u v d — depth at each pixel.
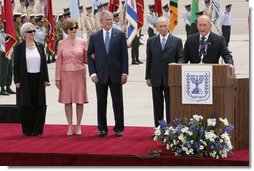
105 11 21.42
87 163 18.53
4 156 18.95
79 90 21.67
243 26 65.81
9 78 31.69
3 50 31.03
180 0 71.06
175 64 18.47
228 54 19.56
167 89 20.88
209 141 17.89
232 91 18.84
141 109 27.11
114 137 21.19
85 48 21.88
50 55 44.44
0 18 30.48
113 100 21.34
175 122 18.36
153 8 44.84
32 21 39.03
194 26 38.22
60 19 44.66
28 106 21.55
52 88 33.56
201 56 19.67
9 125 23.78
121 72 21.33
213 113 18.22
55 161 18.72
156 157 18.03
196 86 18.30
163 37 20.95
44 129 22.97
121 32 21.38
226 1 68.75
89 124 24.16
